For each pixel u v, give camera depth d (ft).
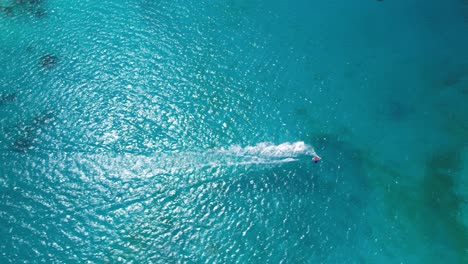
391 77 171.83
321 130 155.43
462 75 172.45
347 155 149.07
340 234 130.41
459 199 139.23
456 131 156.04
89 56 172.04
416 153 150.10
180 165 143.64
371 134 155.02
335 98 164.66
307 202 137.08
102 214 130.72
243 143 150.30
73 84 162.09
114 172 140.46
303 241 128.57
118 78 165.78
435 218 135.03
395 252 127.24
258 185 140.15
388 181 143.54
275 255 125.39
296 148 149.59
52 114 152.97
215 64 173.88
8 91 158.40
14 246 122.42
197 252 124.67
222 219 131.95
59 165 140.67
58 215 129.59
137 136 149.59
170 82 166.30
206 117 156.56
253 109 159.94
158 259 122.62
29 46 174.09
